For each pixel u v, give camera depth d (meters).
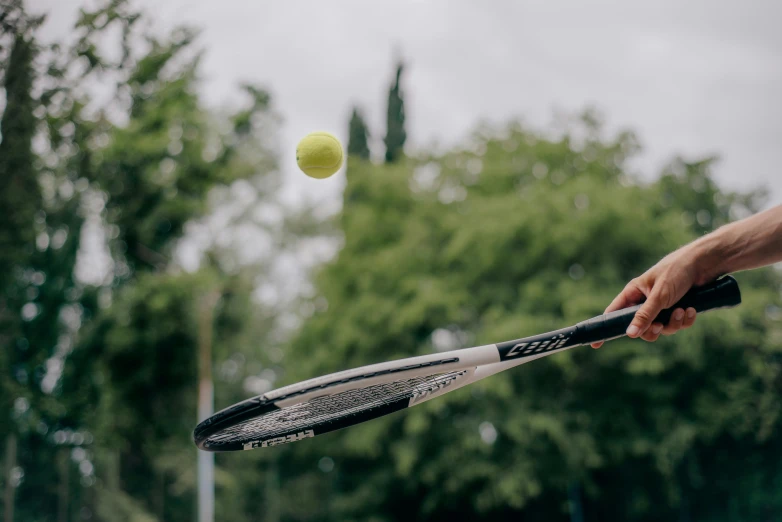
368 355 20.42
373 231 21.67
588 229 18.02
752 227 2.34
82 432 19.94
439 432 19.64
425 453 20.03
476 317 19.88
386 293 20.41
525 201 18.66
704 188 20.53
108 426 20.03
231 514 25.20
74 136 9.29
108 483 20.31
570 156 20.34
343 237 23.23
